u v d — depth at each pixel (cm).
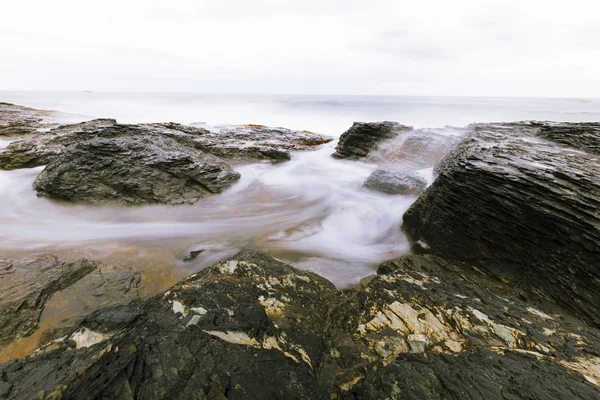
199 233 969
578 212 527
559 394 280
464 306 463
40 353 295
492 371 314
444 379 306
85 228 930
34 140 1545
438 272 642
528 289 565
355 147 1848
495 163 718
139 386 260
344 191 1345
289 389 293
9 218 950
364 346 393
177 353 298
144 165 1128
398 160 1642
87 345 306
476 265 655
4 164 1296
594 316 472
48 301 565
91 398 242
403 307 467
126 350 290
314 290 570
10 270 630
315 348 395
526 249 584
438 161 1472
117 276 671
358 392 309
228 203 1195
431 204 819
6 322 498
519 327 413
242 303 434
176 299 404
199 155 1420
